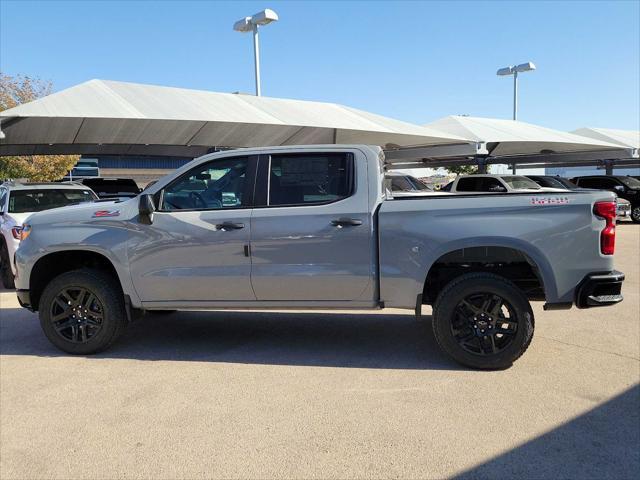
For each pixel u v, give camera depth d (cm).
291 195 511
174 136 1630
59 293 537
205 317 692
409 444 351
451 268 520
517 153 2872
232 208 516
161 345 574
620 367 485
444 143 2062
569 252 470
